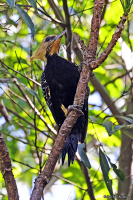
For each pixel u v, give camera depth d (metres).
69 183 11.13
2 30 11.16
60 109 9.05
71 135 8.65
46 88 8.96
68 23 10.55
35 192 6.54
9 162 6.52
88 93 8.41
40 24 12.88
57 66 8.78
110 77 13.91
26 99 9.87
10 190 6.50
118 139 13.32
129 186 11.38
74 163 12.98
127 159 11.73
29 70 11.96
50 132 10.97
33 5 7.07
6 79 8.88
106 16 12.80
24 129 11.94
